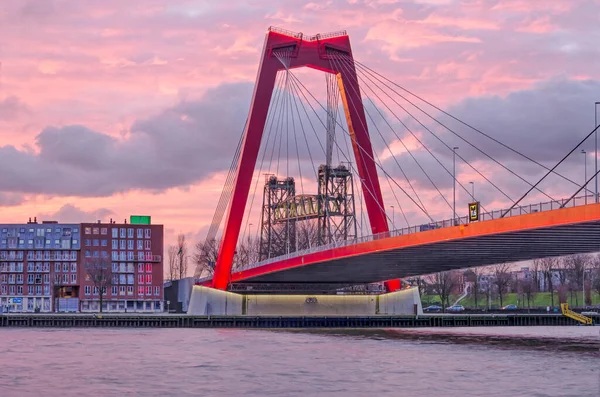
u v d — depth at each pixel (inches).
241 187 6717.5
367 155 6569.9
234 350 4503.0
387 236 5310.0
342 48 6648.6
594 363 3838.6
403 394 2979.8
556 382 3243.1
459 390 3058.6
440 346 4756.4
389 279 7273.6
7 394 3004.4
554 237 4402.1
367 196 6530.5
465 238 4566.9
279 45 6476.4
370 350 4500.5
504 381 3270.2
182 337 5536.4
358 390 3063.5
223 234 6934.1
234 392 3029.0
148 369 3656.5
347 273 6791.3
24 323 7012.8
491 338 5447.8
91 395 2979.8
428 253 5354.3
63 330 6427.2
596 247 4815.5
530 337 5556.1
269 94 6476.4
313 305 7396.7
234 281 7194.9
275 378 3366.1
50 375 3472.0
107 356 4183.1
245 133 6579.7
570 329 6619.1
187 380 3319.4
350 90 6628.9
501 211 4303.6
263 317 6909.5
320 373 3506.4
